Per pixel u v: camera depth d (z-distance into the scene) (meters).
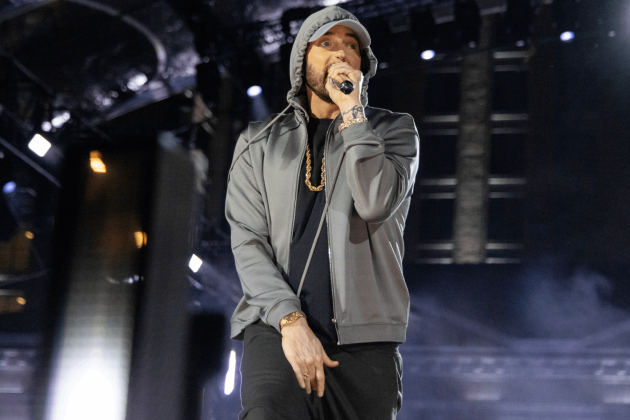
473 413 9.59
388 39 8.49
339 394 1.33
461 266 11.42
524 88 13.45
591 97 13.01
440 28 8.56
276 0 8.40
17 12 8.02
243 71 9.10
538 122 13.22
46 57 8.91
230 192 1.53
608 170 12.61
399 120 1.50
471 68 13.67
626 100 12.78
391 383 1.36
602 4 8.19
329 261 1.37
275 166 1.47
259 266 1.39
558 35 8.48
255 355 1.35
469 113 13.51
